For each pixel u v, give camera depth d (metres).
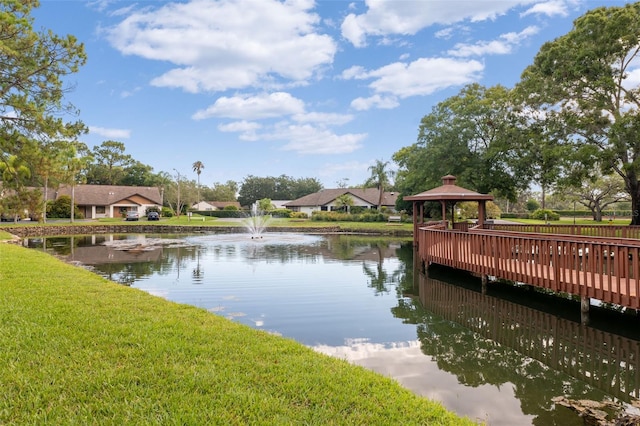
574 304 8.77
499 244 9.30
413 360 5.54
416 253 18.23
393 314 8.05
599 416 3.95
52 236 28.31
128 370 3.70
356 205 56.28
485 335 6.73
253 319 7.54
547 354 5.85
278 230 34.62
